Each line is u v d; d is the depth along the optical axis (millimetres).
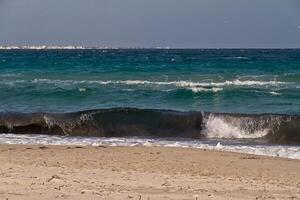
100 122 35938
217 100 50125
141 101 50344
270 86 60625
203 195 14617
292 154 26391
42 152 25047
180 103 48969
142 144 29234
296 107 45156
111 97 52562
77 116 36344
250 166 22141
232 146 28984
